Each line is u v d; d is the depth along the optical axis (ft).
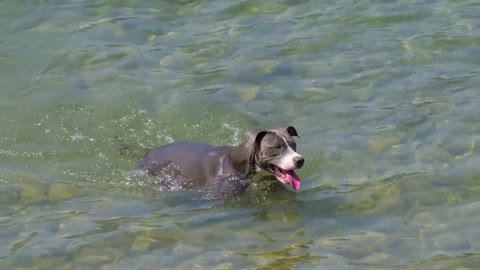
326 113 143.84
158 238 111.55
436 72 153.89
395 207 117.29
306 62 159.74
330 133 137.80
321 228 113.29
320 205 119.03
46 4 181.47
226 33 170.60
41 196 124.16
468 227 111.45
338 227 113.29
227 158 127.85
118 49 166.71
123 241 110.83
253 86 153.07
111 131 144.25
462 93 146.61
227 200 122.11
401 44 163.32
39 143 140.87
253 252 107.96
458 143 132.36
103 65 161.99
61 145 140.36
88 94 153.69
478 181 122.11
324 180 125.70
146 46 167.53
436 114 140.87
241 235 112.27
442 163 127.44
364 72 155.33
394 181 123.44
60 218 117.50
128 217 117.50
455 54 159.12
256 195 123.13
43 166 133.80
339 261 105.09
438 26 168.66
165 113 147.74
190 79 156.35
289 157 120.67
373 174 126.11
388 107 144.15
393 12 174.40
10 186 126.72
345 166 128.67
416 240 109.19
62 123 146.30
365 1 179.11
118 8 180.96
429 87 149.28
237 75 156.46
